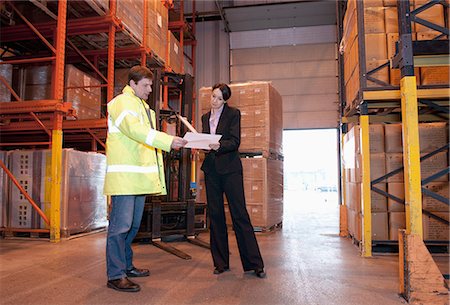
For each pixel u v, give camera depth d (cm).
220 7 1263
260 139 627
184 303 249
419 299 250
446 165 429
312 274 329
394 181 436
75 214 546
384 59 428
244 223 324
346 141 552
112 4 646
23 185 537
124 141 277
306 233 604
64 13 528
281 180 712
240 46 1354
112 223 284
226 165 325
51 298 259
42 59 530
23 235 552
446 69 411
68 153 533
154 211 483
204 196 689
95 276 318
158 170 302
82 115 697
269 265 366
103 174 636
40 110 517
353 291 278
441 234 427
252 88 642
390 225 431
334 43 1299
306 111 1298
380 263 377
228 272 336
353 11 471
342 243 503
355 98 465
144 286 289
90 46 795
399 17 301
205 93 666
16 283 296
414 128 267
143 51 782
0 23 690
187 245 490
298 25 1313
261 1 1341
